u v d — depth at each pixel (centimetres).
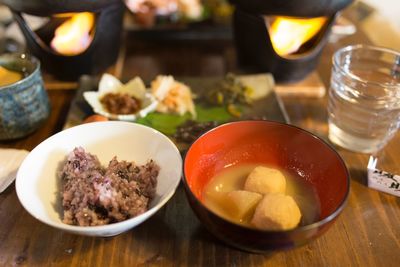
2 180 34
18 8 42
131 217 28
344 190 27
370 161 36
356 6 71
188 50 60
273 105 44
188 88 46
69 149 33
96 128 34
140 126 34
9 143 40
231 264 28
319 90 48
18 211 32
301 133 32
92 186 29
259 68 49
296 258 29
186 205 33
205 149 32
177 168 30
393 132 38
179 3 62
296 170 33
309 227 24
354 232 31
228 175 33
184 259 29
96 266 28
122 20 50
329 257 29
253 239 24
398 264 29
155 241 30
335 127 40
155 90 43
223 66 56
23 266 28
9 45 56
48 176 31
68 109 45
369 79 41
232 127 33
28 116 39
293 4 41
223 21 62
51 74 50
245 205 28
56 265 28
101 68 50
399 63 40
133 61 56
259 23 44
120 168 32
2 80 39
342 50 41
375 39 63
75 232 25
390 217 32
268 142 34
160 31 61
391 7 81
